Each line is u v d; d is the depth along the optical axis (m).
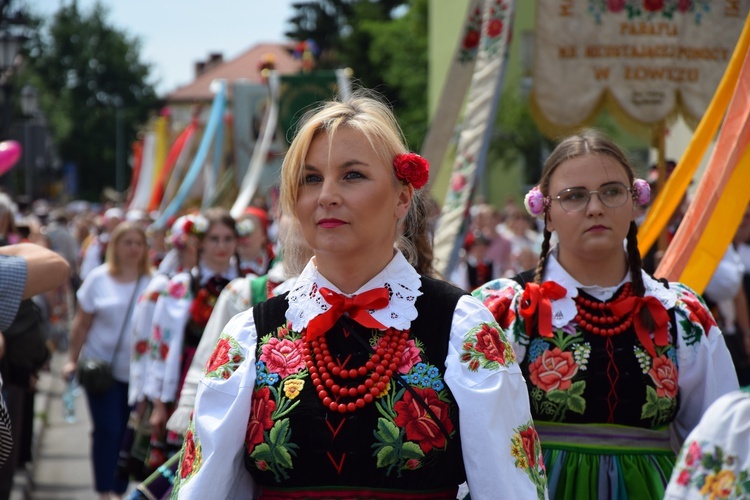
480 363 2.76
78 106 81.62
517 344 3.70
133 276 8.08
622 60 7.37
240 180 17.61
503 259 14.75
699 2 7.30
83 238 26.36
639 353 3.61
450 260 6.62
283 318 2.94
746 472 2.27
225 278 6.57
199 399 2.89
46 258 3.71
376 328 2.84
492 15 6.82
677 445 3.82
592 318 3.66
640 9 7.33
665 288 3.75
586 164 3.69
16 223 8.72
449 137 7.68
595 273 3.74
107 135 81.69
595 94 7.39
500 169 27.25
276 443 2.79
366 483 2.77
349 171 2.82
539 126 7.52
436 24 28.58
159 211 21.50
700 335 3.64
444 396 2.77
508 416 2.77
